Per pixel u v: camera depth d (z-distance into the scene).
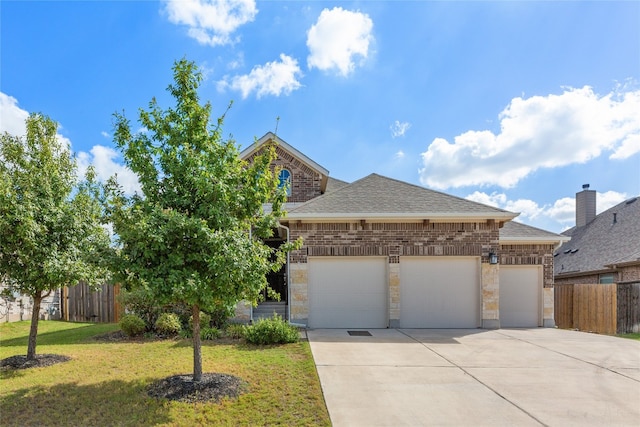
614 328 13.04
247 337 9.75
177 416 5.09
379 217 12.35
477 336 11.10
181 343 9.79
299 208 12.80
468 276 12.82
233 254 5.55
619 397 5.93
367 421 4.96
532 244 13.98
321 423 4.91
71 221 7.86
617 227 20.16
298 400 5.64
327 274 12.66
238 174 6.30
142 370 7.18
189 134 6.21
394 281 12.55
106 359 8.07
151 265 5.78
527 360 8.17
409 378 6.77
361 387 6.24
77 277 7.70
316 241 12.58
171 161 6.12
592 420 5.06
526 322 13.86
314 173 16.12
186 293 5.54
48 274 7.29
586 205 23.70
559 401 5.73
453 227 12.79
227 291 5.99
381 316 12.59
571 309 14.95
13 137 7.86
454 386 6.36
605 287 13.52
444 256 12.77
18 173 7.73
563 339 10.80
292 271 12.48
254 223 6.73
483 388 6.28
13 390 6.08
